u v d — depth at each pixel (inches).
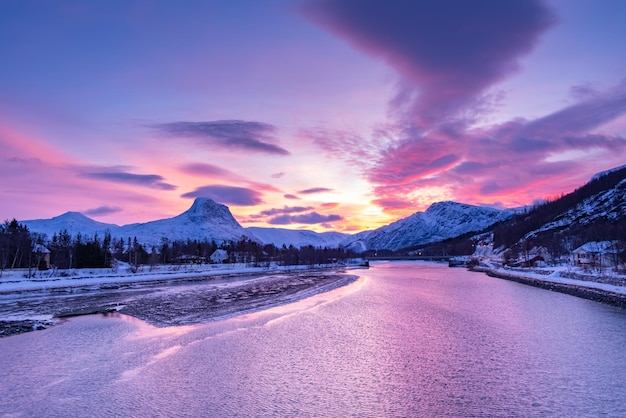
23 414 789.2
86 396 872.9
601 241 5152.6
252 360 1120.8
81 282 3592.5
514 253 6904.5
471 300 2364.7
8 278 3526.1
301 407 820.0
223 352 1201.4
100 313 1961.1
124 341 1347.2
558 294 2650.1
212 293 2824.8
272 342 1317.7
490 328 1525.6
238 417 775.7
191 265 6284.5
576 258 4677.7
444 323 1630.2
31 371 1036.5
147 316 1829.5
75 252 4790.8
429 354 1177.4
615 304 2075.5
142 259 6510.8
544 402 834.8
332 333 1448.1
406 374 1005.2
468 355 1165.1
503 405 822.5
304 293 2802.7
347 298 2491.4
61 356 1174.3
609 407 808.3
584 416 770.2
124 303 2288.4
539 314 1834.4
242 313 1887.3
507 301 2301.9
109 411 800.9
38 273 3885.3
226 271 5880.9
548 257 5718.5
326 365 1077.1
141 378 982.4
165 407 818.8
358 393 888.3
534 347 1248.2
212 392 894.4
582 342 1307.8
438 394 880.9
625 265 3029.0
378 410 804.0
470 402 839.1
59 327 1610.5
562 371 1021.2
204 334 1434.5
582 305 2111.2
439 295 2650.1
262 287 3324.3
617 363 1084.5
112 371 1033.5
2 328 1555.1
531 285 3376.0
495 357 1143.6
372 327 1551.4
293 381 960.9
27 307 2185.0
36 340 1378.0
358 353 1188.5
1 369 1054.4
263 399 857.5
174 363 1095.0
